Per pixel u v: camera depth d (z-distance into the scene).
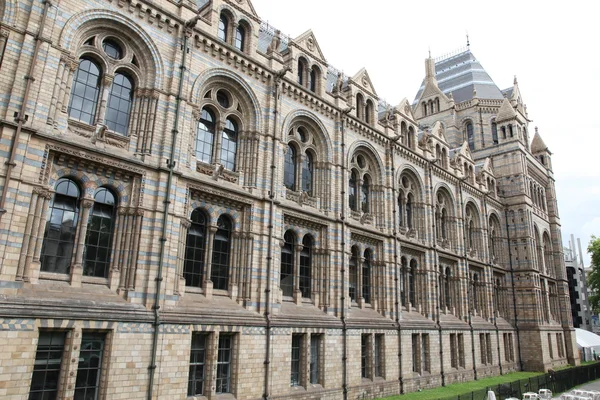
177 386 22.05
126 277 21.70
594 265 80.94
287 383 27.50
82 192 21.34
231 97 29.20
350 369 32.12
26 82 19.38
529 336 59.22
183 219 24.30
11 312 17.47
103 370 19.97
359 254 37.06
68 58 21.31
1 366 17.08
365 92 40.69
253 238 27.81
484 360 50.62
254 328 26.27
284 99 31.91
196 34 26.73
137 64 24.52
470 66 79.25
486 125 71.56
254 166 28.92
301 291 31.55
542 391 37.34
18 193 18.61
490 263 56.75
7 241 18.06
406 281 41.78
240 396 24.80
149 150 23.50
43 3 20.53
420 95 79.06
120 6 23.59
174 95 24.95
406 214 43.91
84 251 21.08
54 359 18.91
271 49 31.88
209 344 24.19
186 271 24.88
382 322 36.25
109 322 20.20
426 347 41.25
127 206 22.50
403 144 43.97
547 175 76.88
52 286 19.59
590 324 135.62
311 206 33.12
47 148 19.84
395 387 35.88
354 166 38.28
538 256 66.69
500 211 63.44
